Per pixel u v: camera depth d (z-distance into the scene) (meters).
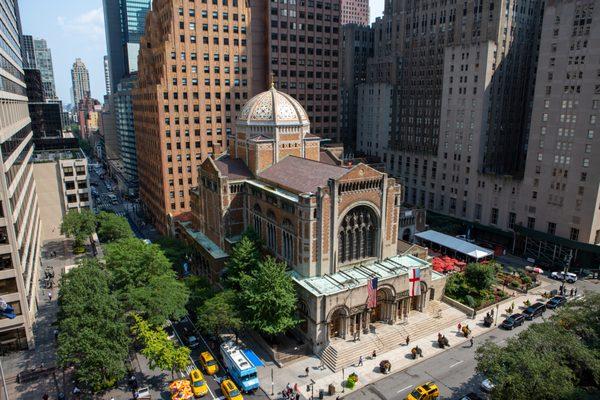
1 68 72.06
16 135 81.06
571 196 100.00
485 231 123.25
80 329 54.00
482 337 70.81
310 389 57.97
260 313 63.84
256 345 69.75
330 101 158.00
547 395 44.59
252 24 142.38
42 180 115.69
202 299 72.25
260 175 88.75
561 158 101.19
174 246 99.12
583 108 95.62
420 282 74.94
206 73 127.12
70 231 101.81
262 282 64.88
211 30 125.56
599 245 96.44
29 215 87.19
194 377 58.28
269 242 82.19
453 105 130.62
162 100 122.06
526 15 127.81
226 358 61.44
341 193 70.31
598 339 52.84
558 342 49.84
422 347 68.25
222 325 64.81
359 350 65.81
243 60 132.62
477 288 84.12
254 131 91.50
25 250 72.19
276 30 142.12
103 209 168.12
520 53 129.50
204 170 95.94
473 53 122.56
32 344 65.81
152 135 133.50
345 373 61.66
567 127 99.19
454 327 74.25
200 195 100.94
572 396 43.56
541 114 104.31
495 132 127.88
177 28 120.12
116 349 54.72
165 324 67.50
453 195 134.12
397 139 163.12
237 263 74.69
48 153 129.00
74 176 118.88
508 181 114.81
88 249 108.50
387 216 77.25
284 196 73.19
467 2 127.50
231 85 131.88
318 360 64.94
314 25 148.62
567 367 48.09
